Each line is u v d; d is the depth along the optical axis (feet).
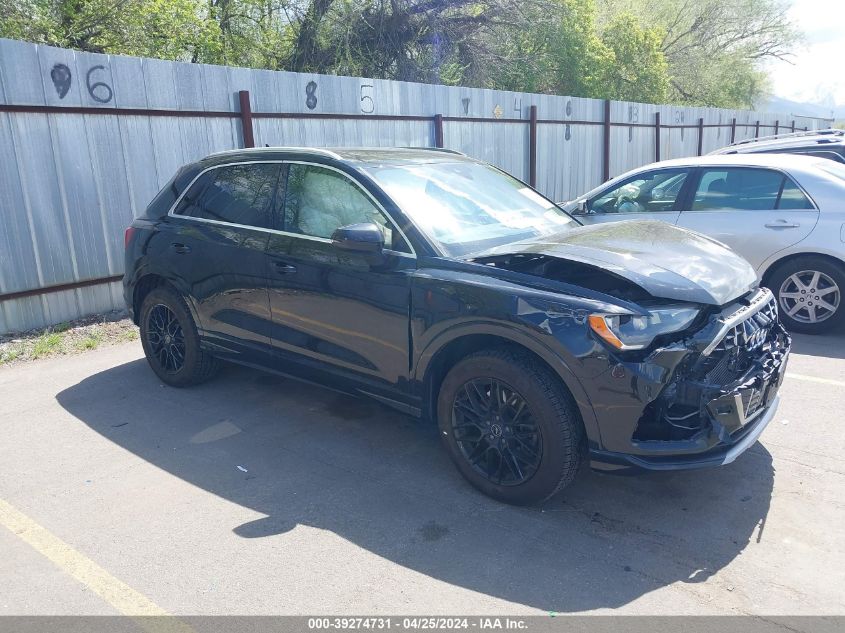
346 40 54.95
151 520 11.76
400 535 11.23
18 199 21.66
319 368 14.38
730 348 11.25
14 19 37.32
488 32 63.16
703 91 114.83
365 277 13.14
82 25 40.75
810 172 21.39
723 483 12.69
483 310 11.51
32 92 21.53
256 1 54.90
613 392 10.55
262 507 12.15
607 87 76.69
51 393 17.75
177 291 17.13
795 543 10.81
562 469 11.13
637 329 10.66
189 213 16.97
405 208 13.17
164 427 15.60
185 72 25.59
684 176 23.41
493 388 11.76
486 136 40.34
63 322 23.31
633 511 11.85
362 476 13.25
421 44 58.75
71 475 13.39
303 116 29.86
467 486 12.79
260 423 15.75
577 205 25.27
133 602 9.68
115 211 24.29
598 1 94.43
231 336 16.02
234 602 9.64
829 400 16.31
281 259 14.52
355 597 9.71
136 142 24.53
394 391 13.21
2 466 13.80
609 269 11.23
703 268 11.94
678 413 11.19
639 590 9.77
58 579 10.21
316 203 14.40
